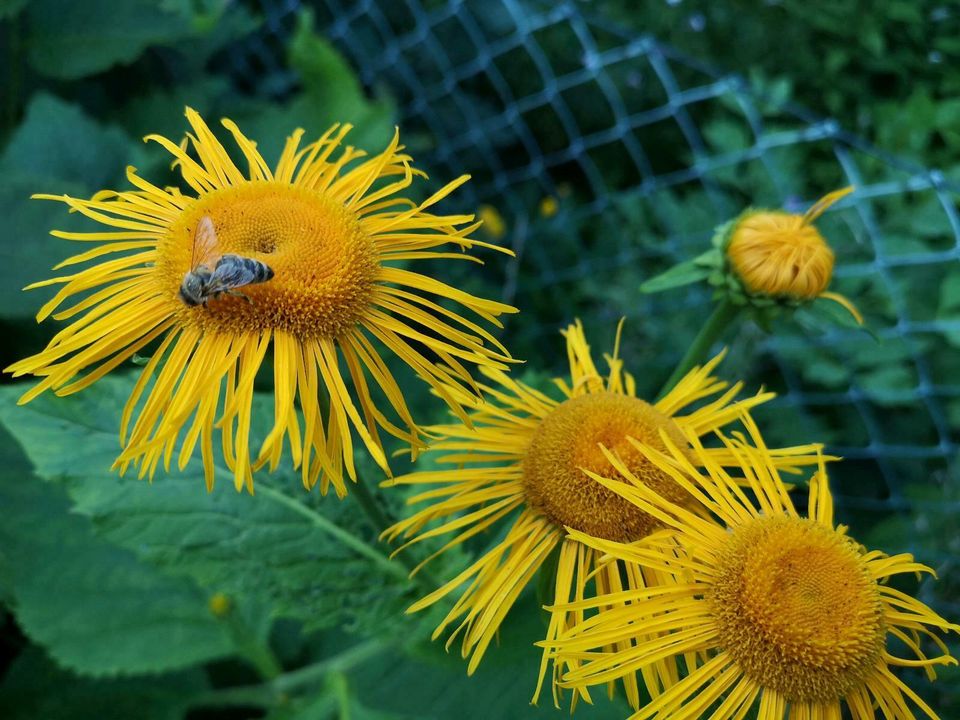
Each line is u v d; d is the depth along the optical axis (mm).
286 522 168
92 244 225
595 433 134
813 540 120
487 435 141
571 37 344
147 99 293
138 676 209
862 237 274
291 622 226
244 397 113
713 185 296
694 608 118
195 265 118
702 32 333
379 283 125
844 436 260
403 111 363
